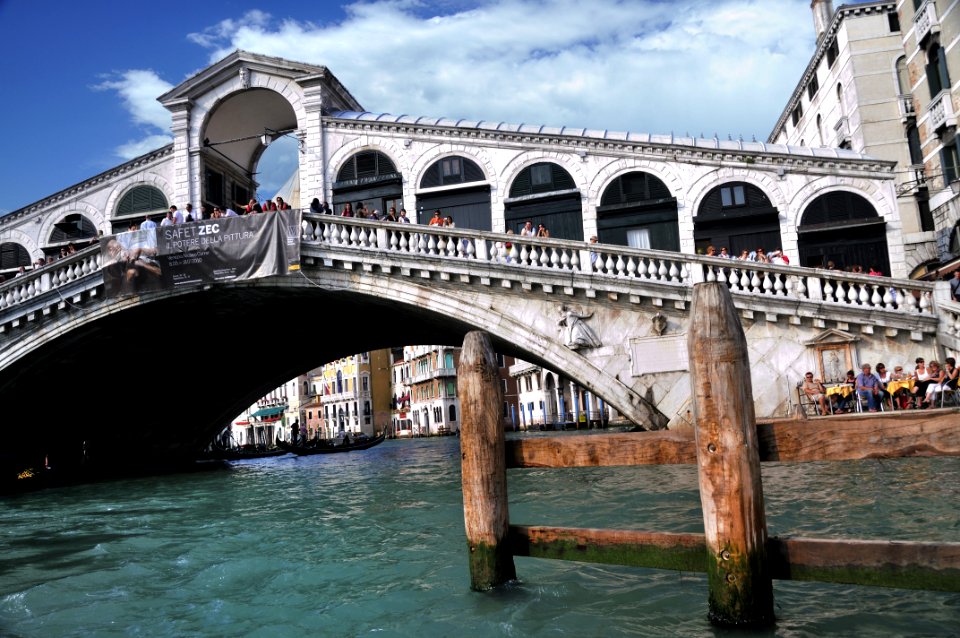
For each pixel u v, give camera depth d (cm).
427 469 1777
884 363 1393
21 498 1680
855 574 361
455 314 1573
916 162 2316
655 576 548
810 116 2955
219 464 2712
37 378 1962
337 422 7350
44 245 2208
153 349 2105
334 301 1792
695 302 387
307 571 646
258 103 2214
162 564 723
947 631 412
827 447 414
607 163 1866
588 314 1508
